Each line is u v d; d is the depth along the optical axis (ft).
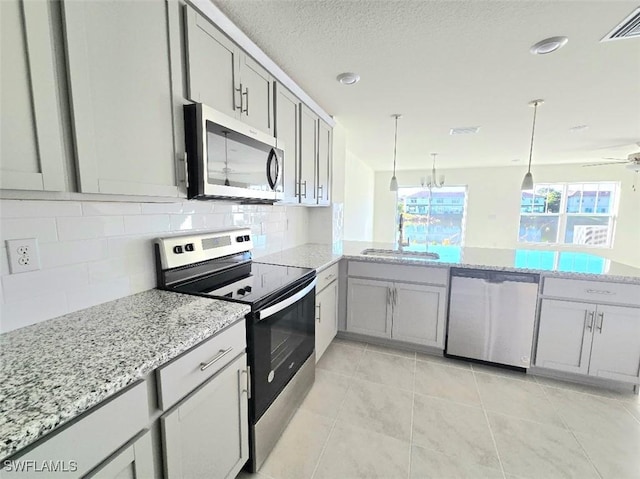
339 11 4.57
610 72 6.52
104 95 2.92
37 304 3.38
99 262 4.01
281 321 5.14
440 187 20.83
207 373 3.46
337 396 6.48
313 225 10.96
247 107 5.13
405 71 6.58
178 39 3.76
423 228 23.41
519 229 20.97
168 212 5.03
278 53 5.85
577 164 19.29
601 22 4.78
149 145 3.43
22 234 3.21
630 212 18.40
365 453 4.96
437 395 6.57
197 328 3.34
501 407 6.17
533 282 7.16
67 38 2.58
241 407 4.16
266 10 4.55
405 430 5.49
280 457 4.87
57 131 2.57
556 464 4.78
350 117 10.05
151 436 2.79
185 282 5.08
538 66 6.29
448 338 8.13
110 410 2.38
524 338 7.37
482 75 6.75
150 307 3.97
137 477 2.65
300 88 7.11
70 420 2.12
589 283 6.74
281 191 6.08
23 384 2.28
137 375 2.54
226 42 4.56
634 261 18.51
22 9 2.29
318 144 8.59
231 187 4.48
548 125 10.68
